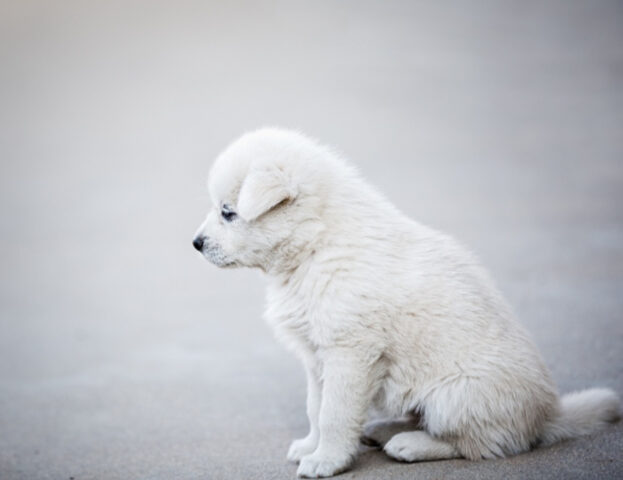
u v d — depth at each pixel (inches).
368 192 237.5
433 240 229.9
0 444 285.0
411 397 217.8
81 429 295.9
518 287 423.5
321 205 225.6
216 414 297.0
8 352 419.8
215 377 348.8
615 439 221.5
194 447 261.1
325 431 213.3
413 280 215.0
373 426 233.1
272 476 221.5
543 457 212.5
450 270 221.3
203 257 239.9
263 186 219.3
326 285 215.5
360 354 212.1
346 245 219.3
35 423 307.4
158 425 291.4
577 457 210.8
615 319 354.3
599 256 478.9
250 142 241.8
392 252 220.7
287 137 246.4
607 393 237.0
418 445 214.8
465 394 209.8
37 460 265.6
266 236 225.0
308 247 223.1
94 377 366.0
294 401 305.9
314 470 210.1
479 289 221.6
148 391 336.2
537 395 215.6
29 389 354.9
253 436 267.1
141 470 243.9
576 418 226.7
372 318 211.2
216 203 239.5
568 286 419.2
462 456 215.8
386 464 216.1
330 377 213.8
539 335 337.1
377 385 216.2
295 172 226.8
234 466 235.6
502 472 203.8
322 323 213.8
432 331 212.4
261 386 329.7
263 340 408.8
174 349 403.5
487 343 213.0
